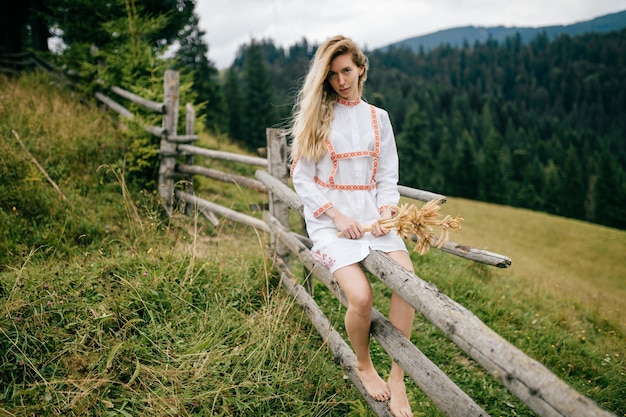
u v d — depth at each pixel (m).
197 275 3.50
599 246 22.08
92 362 2.57
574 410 1.33
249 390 2.64
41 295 2.96
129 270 3.47
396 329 2.44
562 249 21.47
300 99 2.66
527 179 83.31
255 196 8.37
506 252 17.25
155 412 2.39
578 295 8.52
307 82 2.61
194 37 22.31
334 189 2.56
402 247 2.53
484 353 1.65
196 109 7.47
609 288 15.99
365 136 2.59
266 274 3.52
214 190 8.05
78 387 2.37
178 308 3.19
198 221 5.94
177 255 3.78
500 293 5.95
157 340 2.88
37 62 10.54
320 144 2.54
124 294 3.13
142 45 7.61
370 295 2.32
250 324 3.12
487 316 5.21
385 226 2.40
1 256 3.88
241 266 3.91
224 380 2.66
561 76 178.25
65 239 4.41
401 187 3.72
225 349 2.87
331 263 2.44
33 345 2.64
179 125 7.04
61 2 8.79
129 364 2.66
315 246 2.56
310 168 2.62
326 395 2.91
